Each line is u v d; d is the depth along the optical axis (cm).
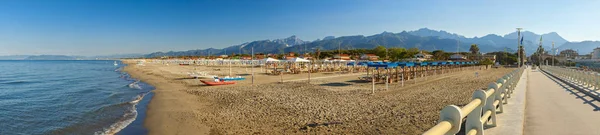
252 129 1077
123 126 1230
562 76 2406
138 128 1195
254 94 2034
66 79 4091
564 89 1358
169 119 1323
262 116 1284
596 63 5353
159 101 1859
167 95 2158
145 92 2402
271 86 2614
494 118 473
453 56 10694
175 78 3816
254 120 1218
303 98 1770
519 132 436
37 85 3206
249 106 1552
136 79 3891
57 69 7706
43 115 1465
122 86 2964
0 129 1202
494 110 473
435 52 12431
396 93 1903
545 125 542
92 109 1606
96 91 2534
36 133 1144
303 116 1234
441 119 236
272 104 1575
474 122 325
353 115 1193
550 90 1302
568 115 641
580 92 1204
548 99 948
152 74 4819
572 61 7412
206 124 1203
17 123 1300
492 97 476
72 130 1181
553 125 542
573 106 780
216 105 1653
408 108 1277
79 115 1449
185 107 1620
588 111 695
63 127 1227
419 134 838
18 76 4831
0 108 1692
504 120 520
